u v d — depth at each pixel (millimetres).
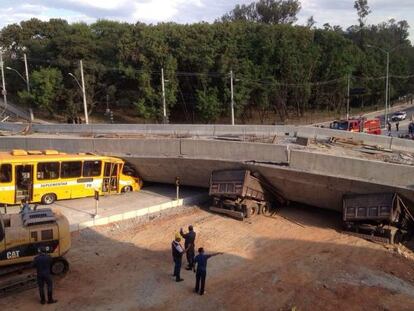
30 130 41781
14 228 17188
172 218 27312
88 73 77312
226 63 72188
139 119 81375
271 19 130000
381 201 23625
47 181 27578
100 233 24156
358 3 140125
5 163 25922
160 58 73062
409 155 28359
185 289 18172
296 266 20688
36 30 94250
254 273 19906
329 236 24750
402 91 115938
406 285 19203
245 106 78188
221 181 28359
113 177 30641
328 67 85375
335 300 17547
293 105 84688
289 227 26312
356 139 33031
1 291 16969
